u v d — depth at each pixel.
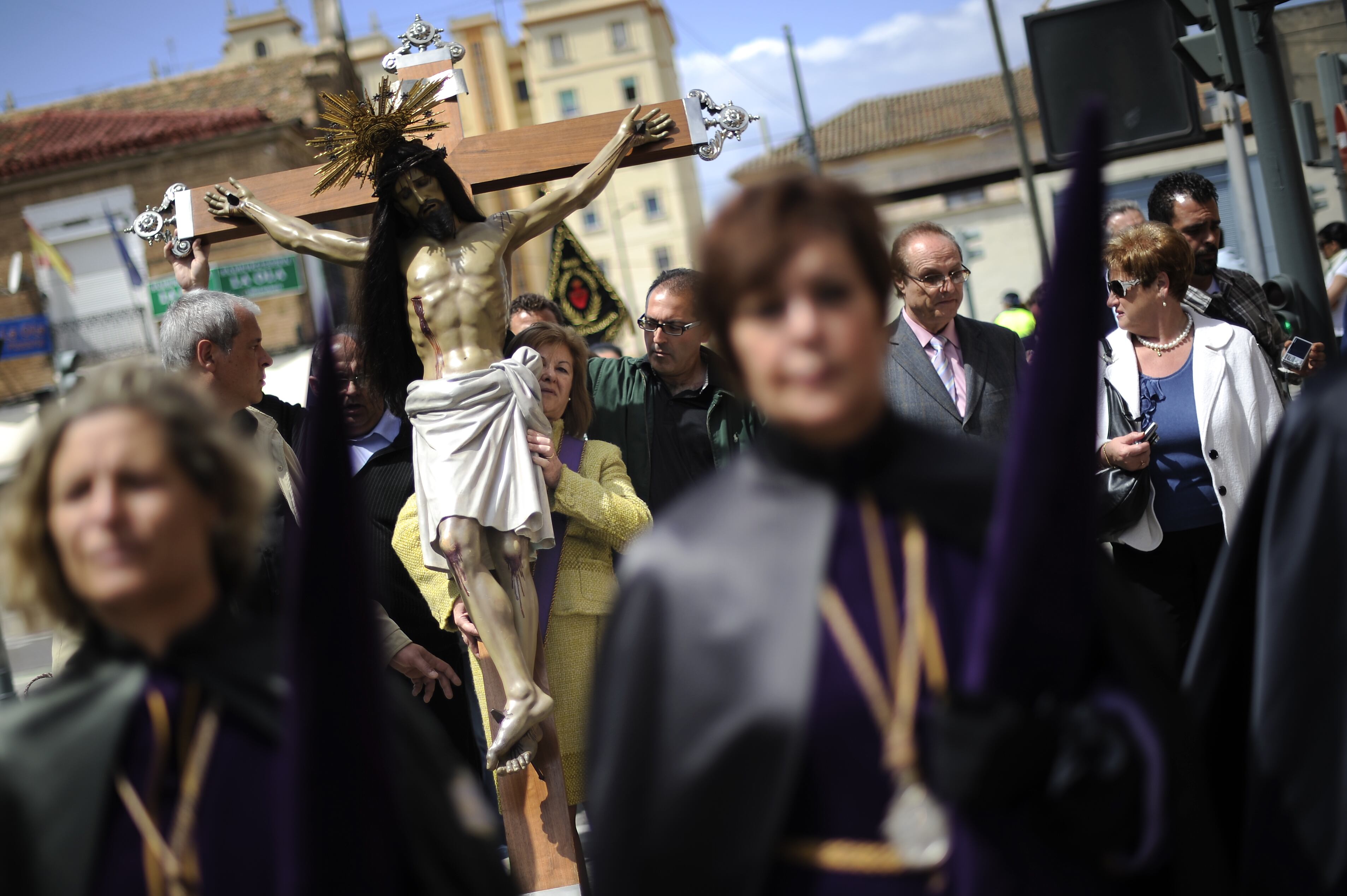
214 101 26.33
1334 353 4.82
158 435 1.62
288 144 24.56
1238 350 3.92
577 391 3.93
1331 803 1.95
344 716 1.54
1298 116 7.02
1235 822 2.13
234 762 1.61
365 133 3.42
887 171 41.09
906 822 1.54
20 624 1.70
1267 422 3.90
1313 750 1.97
